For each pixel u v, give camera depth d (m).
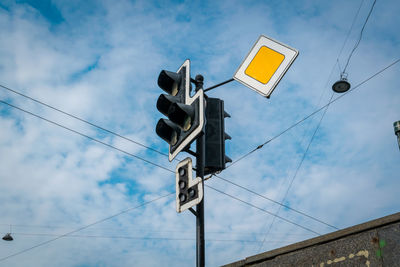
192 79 5.62
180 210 5.06
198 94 5.09
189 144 5.09
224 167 5.18
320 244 4.32
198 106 5.02
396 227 3.80
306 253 4.41
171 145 5.44
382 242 3.85
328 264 4.18
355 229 4.07
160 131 5.49
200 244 4.83
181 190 5.13
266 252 4.79
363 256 3.94
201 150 5.16
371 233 3.96
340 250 4.13
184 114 5.23
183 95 5.44
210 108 5.45
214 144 5.25
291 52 5.01
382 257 3.80
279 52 5.12
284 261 4.58
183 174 5.17
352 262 4.00
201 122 4.86
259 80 5.18
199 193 4.86
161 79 5.80
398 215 3.81
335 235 4.21
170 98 5.38
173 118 5.20
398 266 3.67
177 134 5.32
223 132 5.36
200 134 4.84
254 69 5.27
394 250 3.74
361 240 4.00
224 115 5.52
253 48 5.36
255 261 4.88
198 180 4.95
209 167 5.17
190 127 5.03
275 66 5.11
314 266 4.28
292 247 4.54
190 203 4.94
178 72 5.74
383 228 3.89
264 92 5.09
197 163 5.12
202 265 4.74
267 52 5.23
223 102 5.55
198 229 4.91
